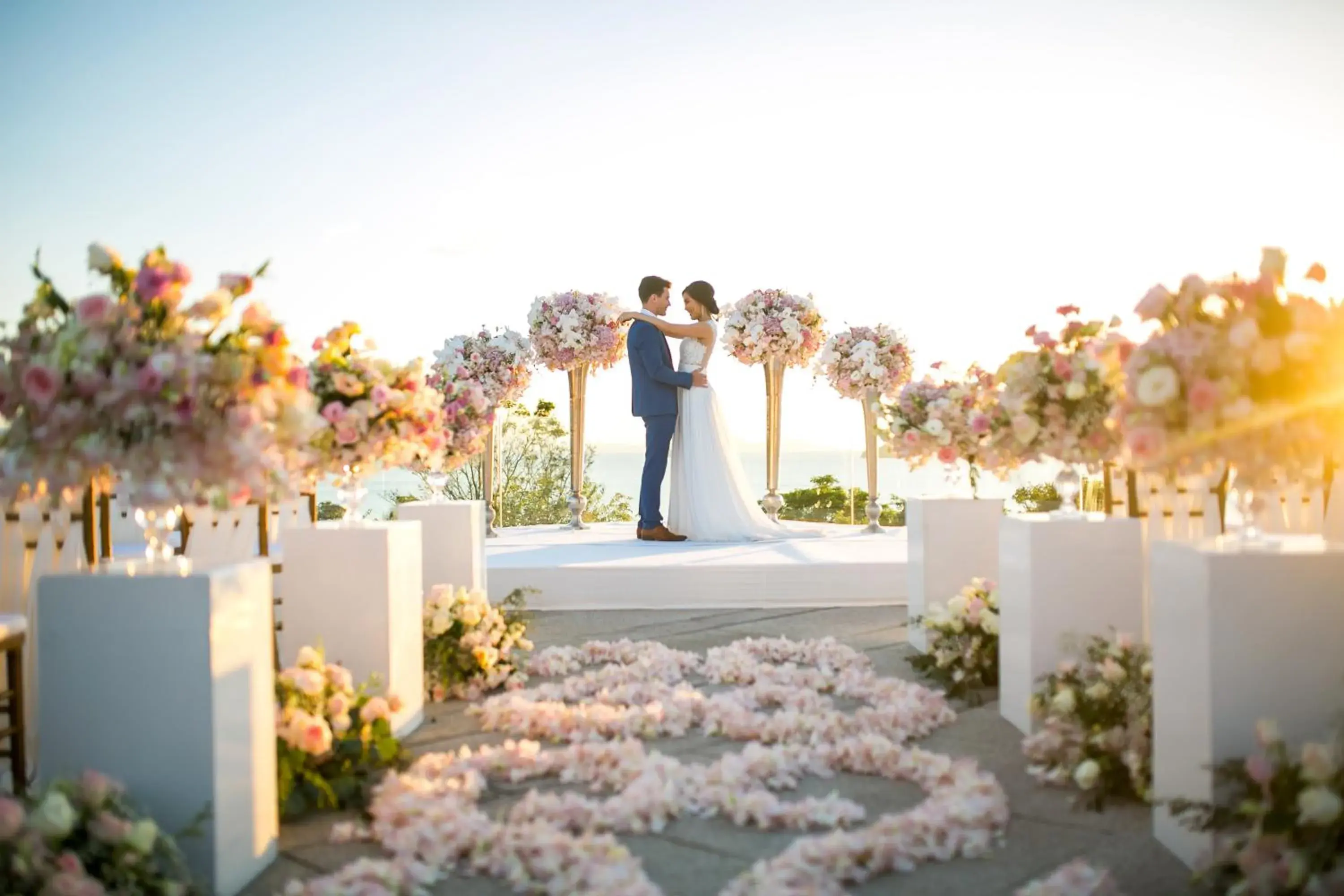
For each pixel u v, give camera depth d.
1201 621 2.13
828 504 11.04
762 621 5.53
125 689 2.12
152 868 1.95
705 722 3.41
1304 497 4.01
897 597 6.04
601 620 5.61
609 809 2.52
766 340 7.98
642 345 7.68
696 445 7.84
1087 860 2.29
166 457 2.16
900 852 2.27
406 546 3.51
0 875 1.80
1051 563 3.24
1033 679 3.22
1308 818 1.79
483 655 3.96
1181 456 2.34
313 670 2.88
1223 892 2.01
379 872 2.15
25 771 2.67
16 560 2.96
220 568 2.28
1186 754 2.22
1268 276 2.23
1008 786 2.82
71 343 2.08
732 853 2.37
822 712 3.41
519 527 9.42
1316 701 2.08
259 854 2.31
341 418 3.28
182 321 2.22
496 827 2.37
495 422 8.43
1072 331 3.40
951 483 4.71
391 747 2.87
